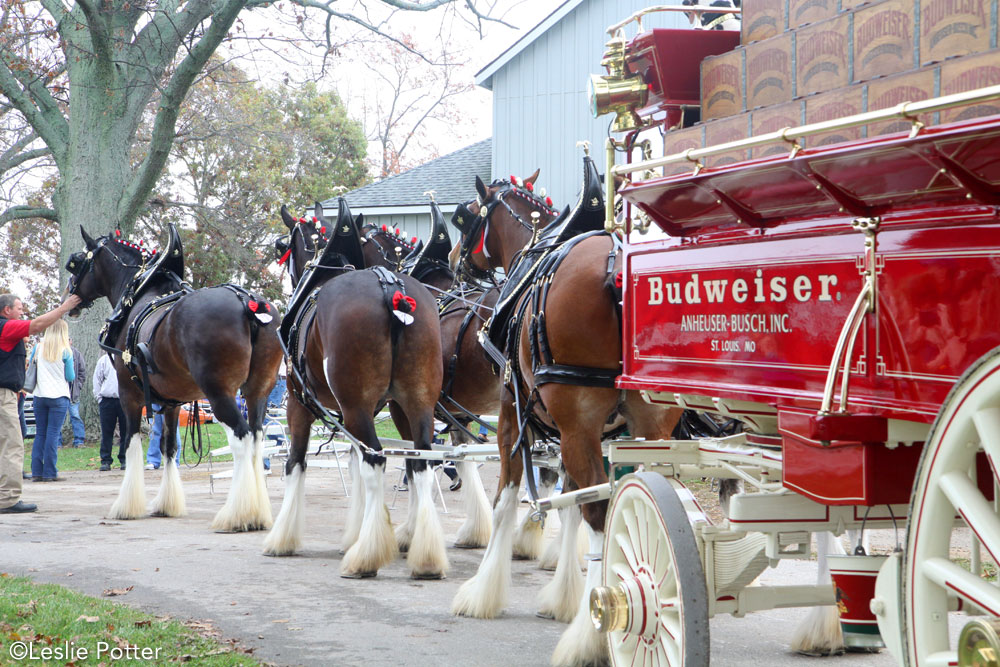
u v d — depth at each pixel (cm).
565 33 1864
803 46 319
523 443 504
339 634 507
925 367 249
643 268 380
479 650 476
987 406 220
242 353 860
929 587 243
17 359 988
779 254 303
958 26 264
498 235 700
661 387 363
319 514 994
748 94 346
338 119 3612
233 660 448
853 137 288
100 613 533
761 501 318
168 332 890
